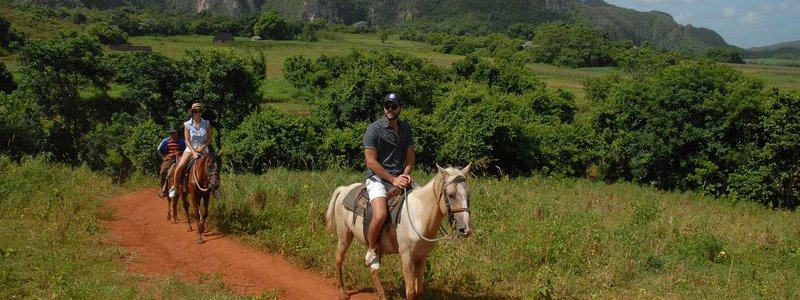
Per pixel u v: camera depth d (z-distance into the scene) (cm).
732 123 2136
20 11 10856
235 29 15450
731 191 2055
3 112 2320
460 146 2264
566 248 942
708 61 2423
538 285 720
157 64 2520
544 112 2941
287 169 2177
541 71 9969
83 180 1588
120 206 1370
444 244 925
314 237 967
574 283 829
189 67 2617
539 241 943
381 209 645
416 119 2323
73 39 2447
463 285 782
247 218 1124
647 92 2375
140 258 891
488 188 1588
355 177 1745
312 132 2311
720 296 827
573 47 11862
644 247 1039
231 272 861
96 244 925
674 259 985
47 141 2348
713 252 1047
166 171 1258
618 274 884
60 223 963
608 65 11744
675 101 2245
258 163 2230
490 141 2319
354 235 733
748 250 1090
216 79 2567
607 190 2020
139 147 2181
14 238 892
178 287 750
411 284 631
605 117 2509
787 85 7469
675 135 2238
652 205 1305
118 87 3809
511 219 1128
